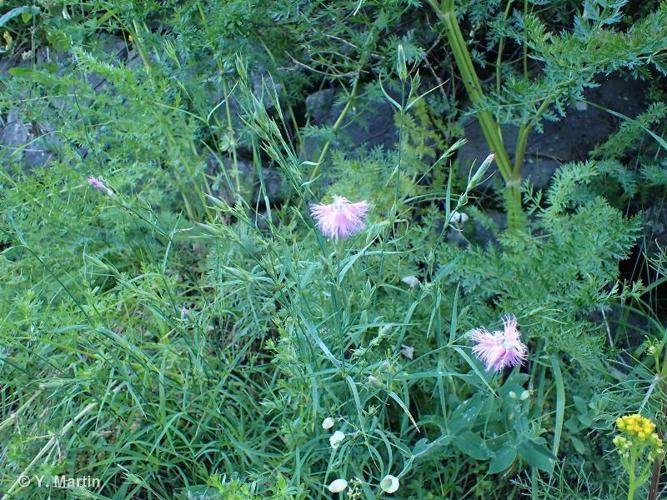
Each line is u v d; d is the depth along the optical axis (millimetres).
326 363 2086
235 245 2291
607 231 2092
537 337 2256
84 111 2719
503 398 2047
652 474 1925
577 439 2096
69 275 2441
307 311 1996
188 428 2174
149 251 2592
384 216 2479
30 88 3043
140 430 2059
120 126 2781
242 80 1928
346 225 1791
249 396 2145
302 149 2852
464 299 2379
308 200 2824
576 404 2115
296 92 3035
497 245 2662
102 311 2137
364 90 3016
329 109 3035
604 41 2037
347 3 2576
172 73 2814
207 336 2348
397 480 1769
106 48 3436
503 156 2395
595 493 2129
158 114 2629
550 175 2693
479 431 2051
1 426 2111
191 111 2996
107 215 2572
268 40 2844
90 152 2840
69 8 3348
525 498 2150
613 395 2092
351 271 2197
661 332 2379
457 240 2719
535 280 2146
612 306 2555
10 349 2404
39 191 2588
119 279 2168
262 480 1871
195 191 2951
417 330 2268
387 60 2721
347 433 1905
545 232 2641
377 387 1820
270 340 1964
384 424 2184
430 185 2742
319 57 2875
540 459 1947
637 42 2021
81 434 2111
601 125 2711
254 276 1929
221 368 2287
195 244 2781
